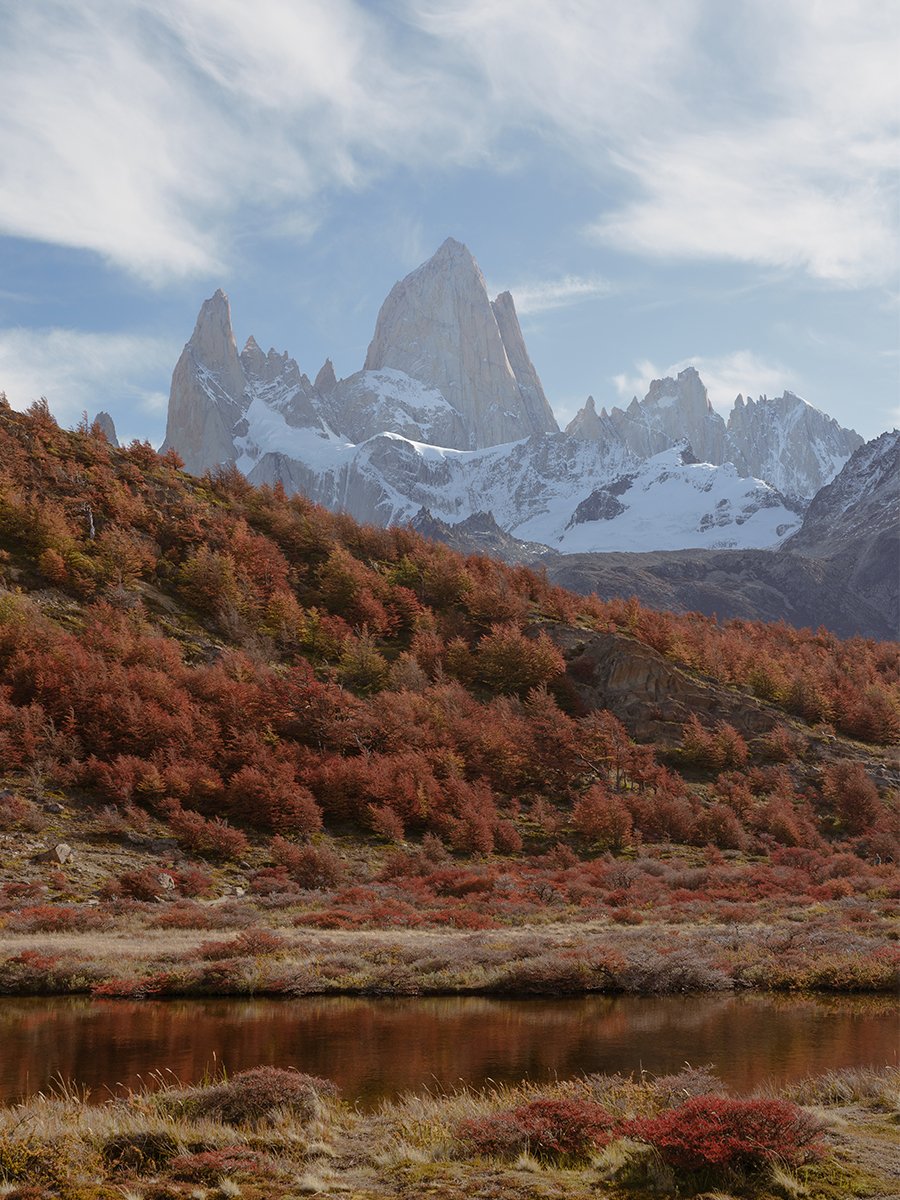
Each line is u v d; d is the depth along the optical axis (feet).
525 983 111.75
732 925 162.30
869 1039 83.10
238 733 278.46
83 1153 46.37
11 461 426.10
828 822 311.06
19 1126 48.80
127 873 189.88
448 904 193.57
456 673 375.66
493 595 426.51
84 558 363.76
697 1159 42.06
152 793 242.58
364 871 229.04
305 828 247.50
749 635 517.14
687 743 344.49
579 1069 71.51
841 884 209.56
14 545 369.50
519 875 229.04
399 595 419.13
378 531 506.07
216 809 247.50
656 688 371.76
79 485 430.20
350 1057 76.13
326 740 296.51
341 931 155.74
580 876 226.99
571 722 332.39
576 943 137.90
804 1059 74.84
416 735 303.68
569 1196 40.32
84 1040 83.10
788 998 108.06
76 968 114.52
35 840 206.80
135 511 423.64
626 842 270.87
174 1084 66.28
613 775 320.70
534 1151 46.42
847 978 114.42
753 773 330.95
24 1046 80.38
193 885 195.11
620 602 473.26
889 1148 45.52
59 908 161.58
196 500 470.39
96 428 504.02
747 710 371.15
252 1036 85.05
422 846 251.39
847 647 508.12
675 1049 78.95
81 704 265.75
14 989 110.83
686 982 113.70
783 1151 42.45
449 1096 62.44
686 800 299.99
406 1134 50.11
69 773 239.71
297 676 325.62
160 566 395.14
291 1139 49.14
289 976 111.45
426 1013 98.43
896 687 431.84
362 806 263.70
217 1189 42.14
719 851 273.54
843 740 377.09
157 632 343.26
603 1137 46.52
